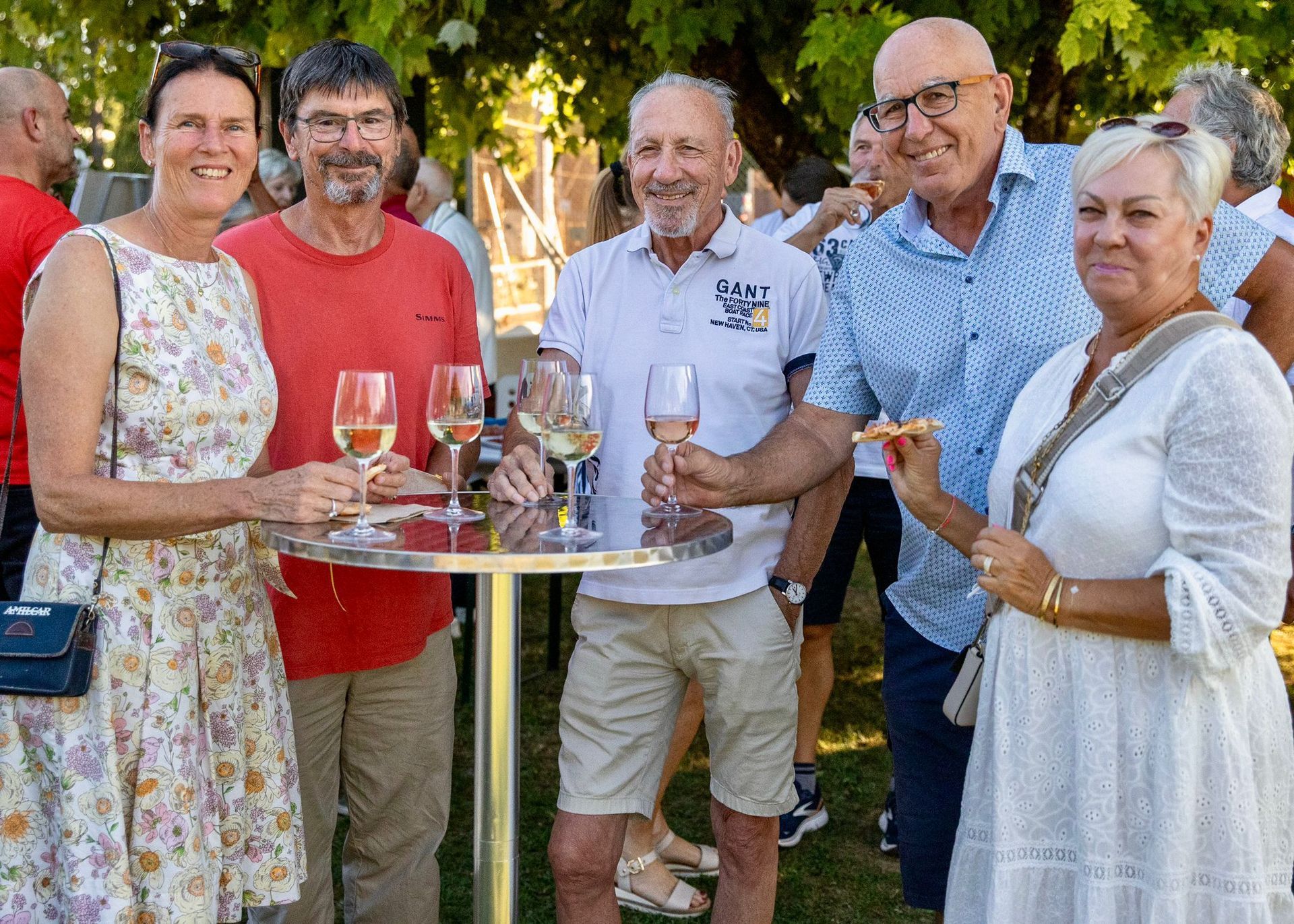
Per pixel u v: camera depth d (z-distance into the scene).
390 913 2.73
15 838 2.00
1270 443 1.66
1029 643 1.85
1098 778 1.78
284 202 5.29
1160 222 1.76
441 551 1.77
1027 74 5.68
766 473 2.35
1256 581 1.66
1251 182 2.98
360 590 2.52
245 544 2.22
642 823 3.37
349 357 2.56
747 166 6.33
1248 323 2.25
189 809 2.05
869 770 4.35
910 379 2.37
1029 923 1.87
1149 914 1.74
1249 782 1.73
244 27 5.20
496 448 4.59
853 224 4.00
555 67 6.32
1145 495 1.77
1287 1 4.62
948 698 2.08
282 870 2.27
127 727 2.01
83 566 2.02
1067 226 2.20
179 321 2.10
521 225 12.96
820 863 3.64
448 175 5.34
